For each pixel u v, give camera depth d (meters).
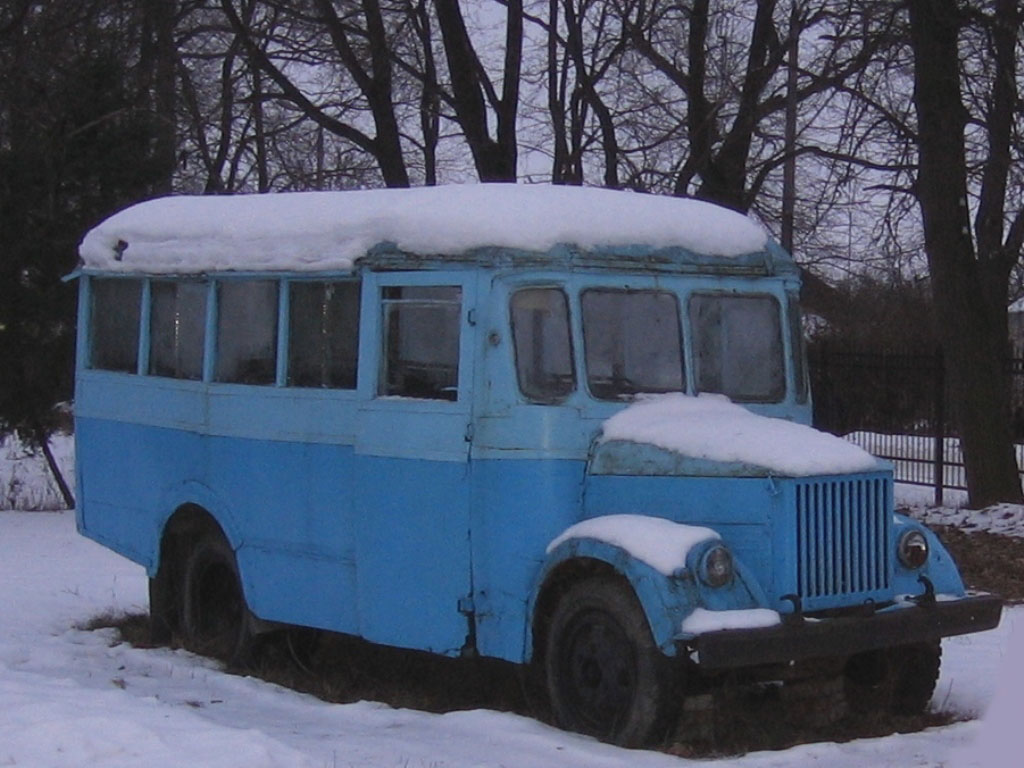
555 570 7.45
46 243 19.41
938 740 7.32
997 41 16.39
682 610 6.87
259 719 8.00
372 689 9.09
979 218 18.42
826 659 7.72
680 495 7.44
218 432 9.61
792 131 19.47
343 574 8.62
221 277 9.64
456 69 20.66
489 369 7.80
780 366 8.52
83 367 11.30
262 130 27.17
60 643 10.56
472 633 7.91
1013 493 17.44
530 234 7.85
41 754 6.48
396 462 8.22
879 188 19.12
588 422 7.76
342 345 8.69
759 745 7.35
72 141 20.03
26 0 20.64
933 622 7.48
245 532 9.38
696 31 20.38
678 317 8.16
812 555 7.20
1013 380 21.30
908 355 19.80
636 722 7.05
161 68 23.47
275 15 24.09
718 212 8.63
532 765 6.75
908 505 18.39
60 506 20.50
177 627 10.41
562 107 21.84
